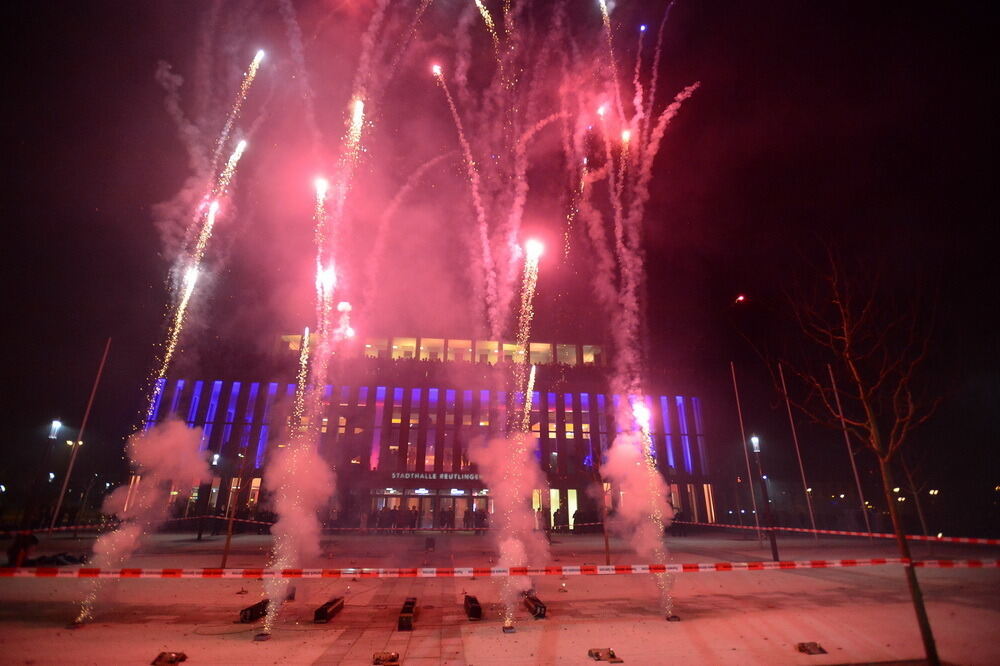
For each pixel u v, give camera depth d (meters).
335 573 10.11
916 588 7.49
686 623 10.02
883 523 38.62
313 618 10.47
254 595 12.55
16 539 15.08
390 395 54.94
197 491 46.97
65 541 25.97
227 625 9.80
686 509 54.59
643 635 9.20
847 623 9.94
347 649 8.41
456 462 53.12
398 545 27.19
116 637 8.82
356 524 48.16
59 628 9.29
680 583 14.69
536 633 9.36
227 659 7.83
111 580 14.13
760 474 21.00
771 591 13.41
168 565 17.80
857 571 16.95
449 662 7.77
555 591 13.45
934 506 35.00
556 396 56.78
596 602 12.07
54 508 32.72
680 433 57.19
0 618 9.84
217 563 18.52
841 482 47.12
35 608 10.71
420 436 53.81
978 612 10.73
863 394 8.75
